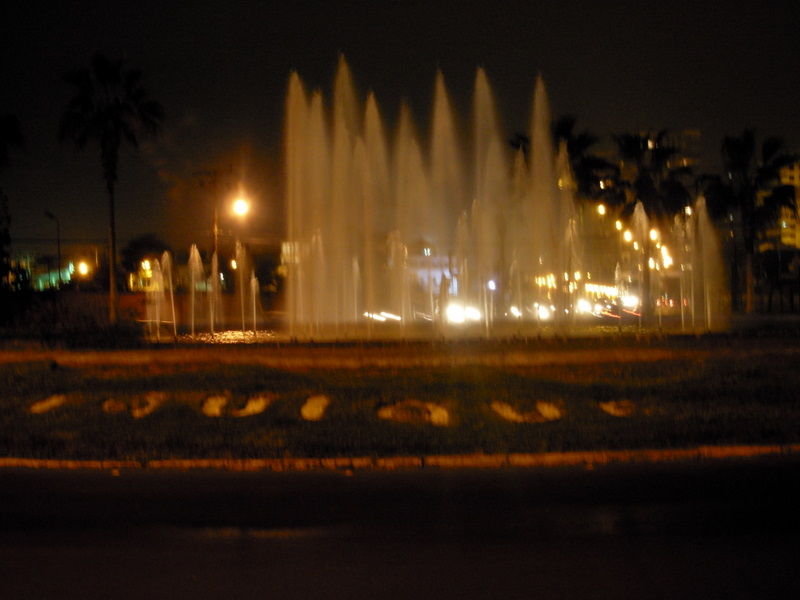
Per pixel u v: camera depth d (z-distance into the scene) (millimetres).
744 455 10539
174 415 12281
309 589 5844
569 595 5688
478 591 5777
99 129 33844
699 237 40656
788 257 46875
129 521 7719
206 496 8711
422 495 8695
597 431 11305
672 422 11703
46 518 7840
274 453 10461
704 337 17109
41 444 11047
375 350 15062
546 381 13703
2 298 33406
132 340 18484
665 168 40562
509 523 7562
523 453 10336
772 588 5801
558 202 30750
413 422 11906
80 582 6016
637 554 6582
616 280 43062
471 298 28750
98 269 60156
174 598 5695
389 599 5641
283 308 42188
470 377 13891
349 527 7477
